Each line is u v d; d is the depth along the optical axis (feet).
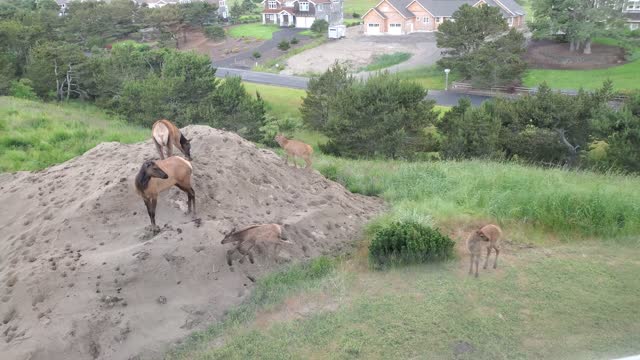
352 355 23.62
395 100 92.94
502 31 165.17
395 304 27.27
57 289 27.04
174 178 29.86
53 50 156.76
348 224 38.14
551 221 37.22
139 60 162.50
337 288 28.89
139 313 26.37
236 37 272.31
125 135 64.54
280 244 32.40
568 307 26.81
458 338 24.54
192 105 120.06
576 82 156.87
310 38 256.73
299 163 54.54
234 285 29.01
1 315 26.43
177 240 29.81
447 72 160.97
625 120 71.61
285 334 25.27
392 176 52.49
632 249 33.65
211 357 24.04
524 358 23.11
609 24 183.93
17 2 296.71
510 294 28.04
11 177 45.03
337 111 103.96
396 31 247.09
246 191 36.60
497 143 87.92
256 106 118.73
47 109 91.97
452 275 30.14
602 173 63.21
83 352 24.45
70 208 33.63
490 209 39.81
